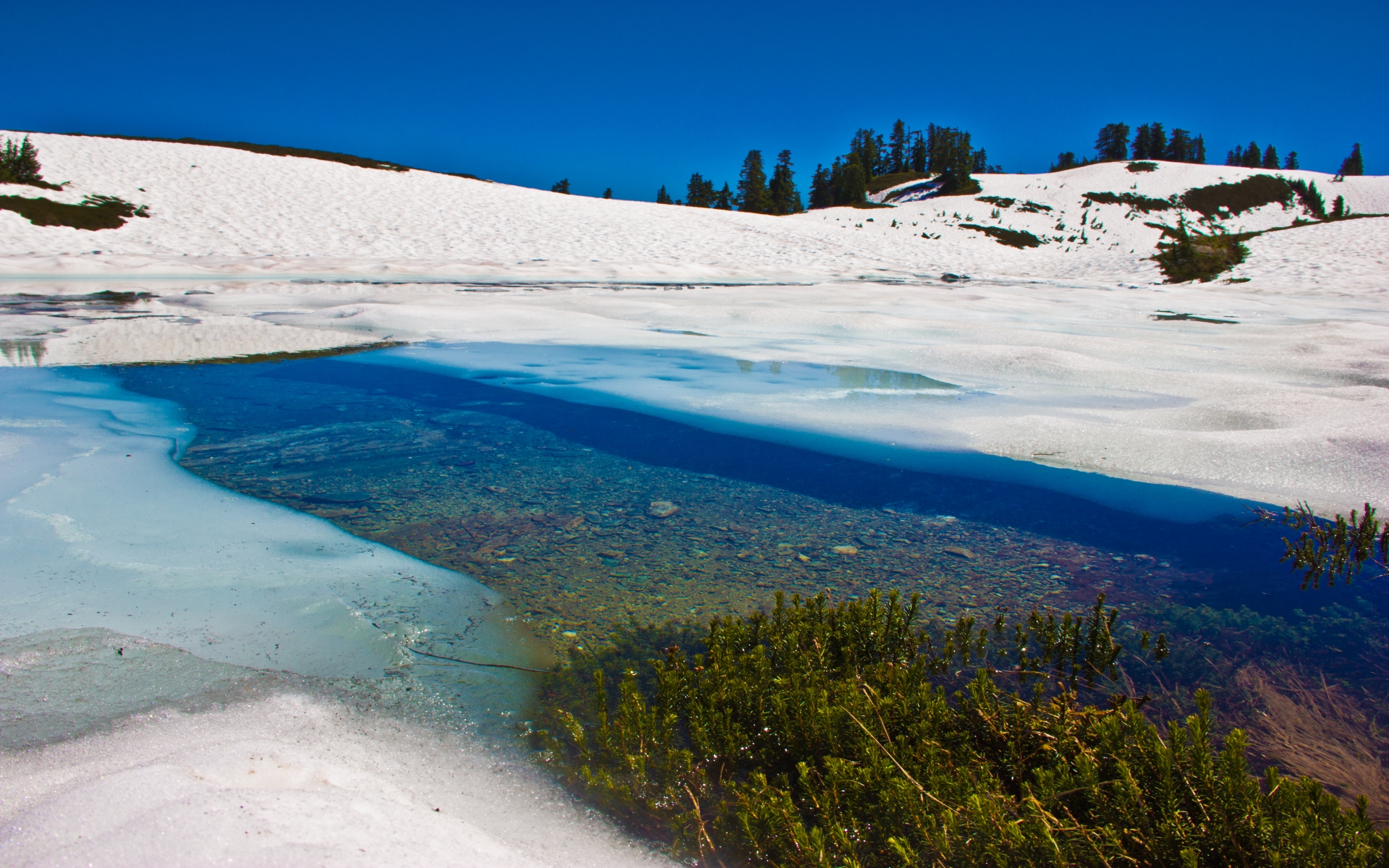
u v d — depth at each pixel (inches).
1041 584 118.6
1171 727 61.9
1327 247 1035.9
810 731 70.2
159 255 877.2
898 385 264.8
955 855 56.4
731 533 137.1
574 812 66.2
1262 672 92.6
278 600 105.4
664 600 110.4
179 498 145.5
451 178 1777.8
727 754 70.9
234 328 376.5
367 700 82.5
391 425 209.2
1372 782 71.6
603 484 163.0
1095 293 730.8
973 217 1795.0
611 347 343.6
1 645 88.0
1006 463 178.9
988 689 74.8
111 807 53.6
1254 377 271.7
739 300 550.6
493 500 152.0
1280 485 159.0
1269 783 58.7
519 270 848.9
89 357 291.6
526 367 295.3
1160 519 145.5
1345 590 115.0
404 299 513.0
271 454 178.4
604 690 76.5
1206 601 112.7
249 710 78.3
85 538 123.3
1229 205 1961.1
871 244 1440.7
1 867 47.4
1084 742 68.6
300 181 1413.6
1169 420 206.8
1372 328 405.1
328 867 49.9
